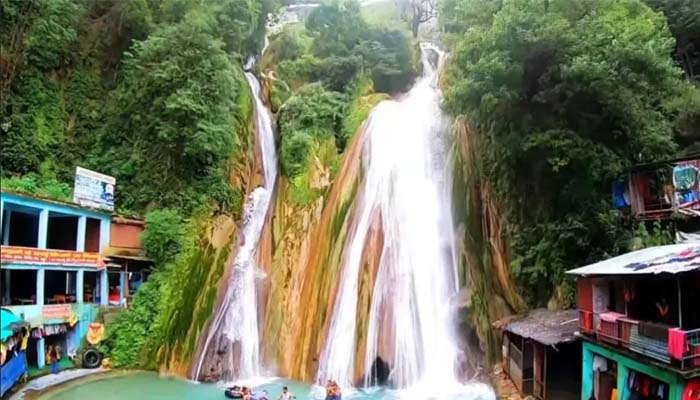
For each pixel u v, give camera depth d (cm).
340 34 4194
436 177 2886
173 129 3017
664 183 2308
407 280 2464
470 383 2181
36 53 3125
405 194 2764
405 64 4262
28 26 3119
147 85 3086
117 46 3428
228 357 2361
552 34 2136
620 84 2195
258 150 3550
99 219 2758
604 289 1739
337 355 2312
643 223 2308
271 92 3925
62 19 3231
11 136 2947
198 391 2108
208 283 2659
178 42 3102
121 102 3189
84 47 3344
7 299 2452
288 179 3212
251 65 4238
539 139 2244
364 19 4356
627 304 1620
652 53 2178
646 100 2355
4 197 2209
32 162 2988
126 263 2809
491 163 2647
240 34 3797
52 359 2327
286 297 2612
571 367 2072
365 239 2573
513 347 2075
